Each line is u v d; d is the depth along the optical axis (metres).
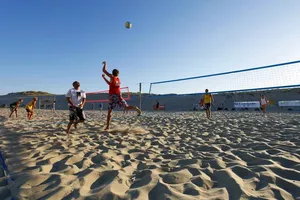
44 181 1.85
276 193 1.55
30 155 2.62
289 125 4.92
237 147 3.00
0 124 5.89
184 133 4.23
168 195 1.53
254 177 1.82
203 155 2.60
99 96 34.53
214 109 20.92
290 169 1.95
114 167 2.19
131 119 7.25
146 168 2.17
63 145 3.14
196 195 1.54
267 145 2.93
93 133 4.19
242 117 8.20
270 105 19.97
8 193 1.66
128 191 1.65
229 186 1.68
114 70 4.68
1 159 2.38
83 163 2.26
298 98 20.62
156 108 21.89
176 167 2.14
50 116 9.43
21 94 48.59
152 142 3.41
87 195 1.58
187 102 26.27
